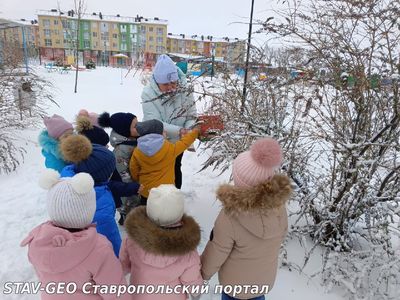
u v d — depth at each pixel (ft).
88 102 35.35
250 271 5.98
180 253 5.42
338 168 8.72
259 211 5.49
